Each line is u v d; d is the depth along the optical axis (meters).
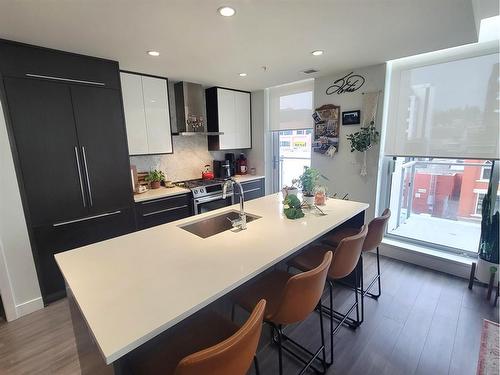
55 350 1.97
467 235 3.31
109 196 2.82
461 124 2.66
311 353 1.83
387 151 3.22
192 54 2.56
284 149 4.74
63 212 2.53
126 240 1.78
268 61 2.83
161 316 1.00
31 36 2.06
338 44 2.37
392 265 3.13
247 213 2.34
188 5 1.63
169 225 2.09
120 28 1.94
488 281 2.46
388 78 3.07
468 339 1.99
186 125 3.80
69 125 2.49
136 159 3.66
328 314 2.29
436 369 1.74
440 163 3.36
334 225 2.03
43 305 2.47
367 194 3.38
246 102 4.52
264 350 1.93
